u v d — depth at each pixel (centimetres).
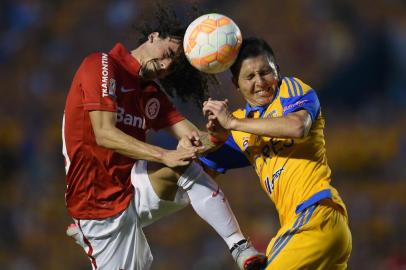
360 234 4181
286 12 5578
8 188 4647
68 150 1783
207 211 1784
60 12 5700
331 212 1669
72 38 5475
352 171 4647
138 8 5303
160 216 1845
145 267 1862
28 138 4850
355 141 4719
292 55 5341
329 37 5369
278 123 1616
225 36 1648
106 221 1788
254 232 4066
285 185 1697
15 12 5750
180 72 1872
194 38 1661
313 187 1675
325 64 5275
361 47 5169
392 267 3925
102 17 5503
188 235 4231
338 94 5084
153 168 1791
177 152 1672
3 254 4328
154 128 1891
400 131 4744
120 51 1797
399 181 4512
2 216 4466
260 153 1753
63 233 4412
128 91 1780
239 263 1773
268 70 1695
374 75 5053
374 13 5525
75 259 4297
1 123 4991
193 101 1922
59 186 4594
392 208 4306
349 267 3988
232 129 1641
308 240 1652
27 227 4450
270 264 1669
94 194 1786
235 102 4444
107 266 1817
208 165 1859
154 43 1792
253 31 5478
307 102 1681
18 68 5447
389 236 4141
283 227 1692
